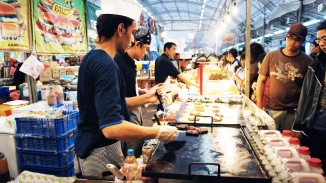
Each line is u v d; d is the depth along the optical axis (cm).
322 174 102
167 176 94
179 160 106
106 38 123
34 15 297
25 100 342
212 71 376
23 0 280
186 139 134
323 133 206
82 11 411
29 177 135
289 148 119
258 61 360
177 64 590
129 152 139
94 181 106
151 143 142
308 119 210
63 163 229
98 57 113
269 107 271
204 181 92
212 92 301
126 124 100
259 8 1182
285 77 256
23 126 232
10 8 263
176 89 352
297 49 253
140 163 131
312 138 214
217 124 163
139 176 116
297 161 107
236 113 208
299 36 239
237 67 577
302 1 549
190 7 1944
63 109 267
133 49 216
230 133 145
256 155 110
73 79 464
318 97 205
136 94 228
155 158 109
